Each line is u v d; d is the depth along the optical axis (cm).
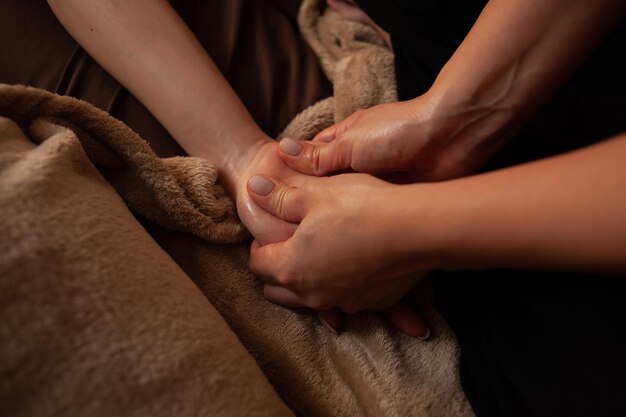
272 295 53
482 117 49
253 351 51
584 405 45
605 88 52
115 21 55
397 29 59
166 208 51
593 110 51
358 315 54
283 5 68
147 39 56
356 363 52
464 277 53
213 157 56
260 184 52
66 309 39
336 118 59
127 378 39
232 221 55
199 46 57
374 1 61
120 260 41
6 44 58
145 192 52
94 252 40
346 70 61
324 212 48
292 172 55
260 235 53
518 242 42
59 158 43
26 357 38
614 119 50
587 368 45
